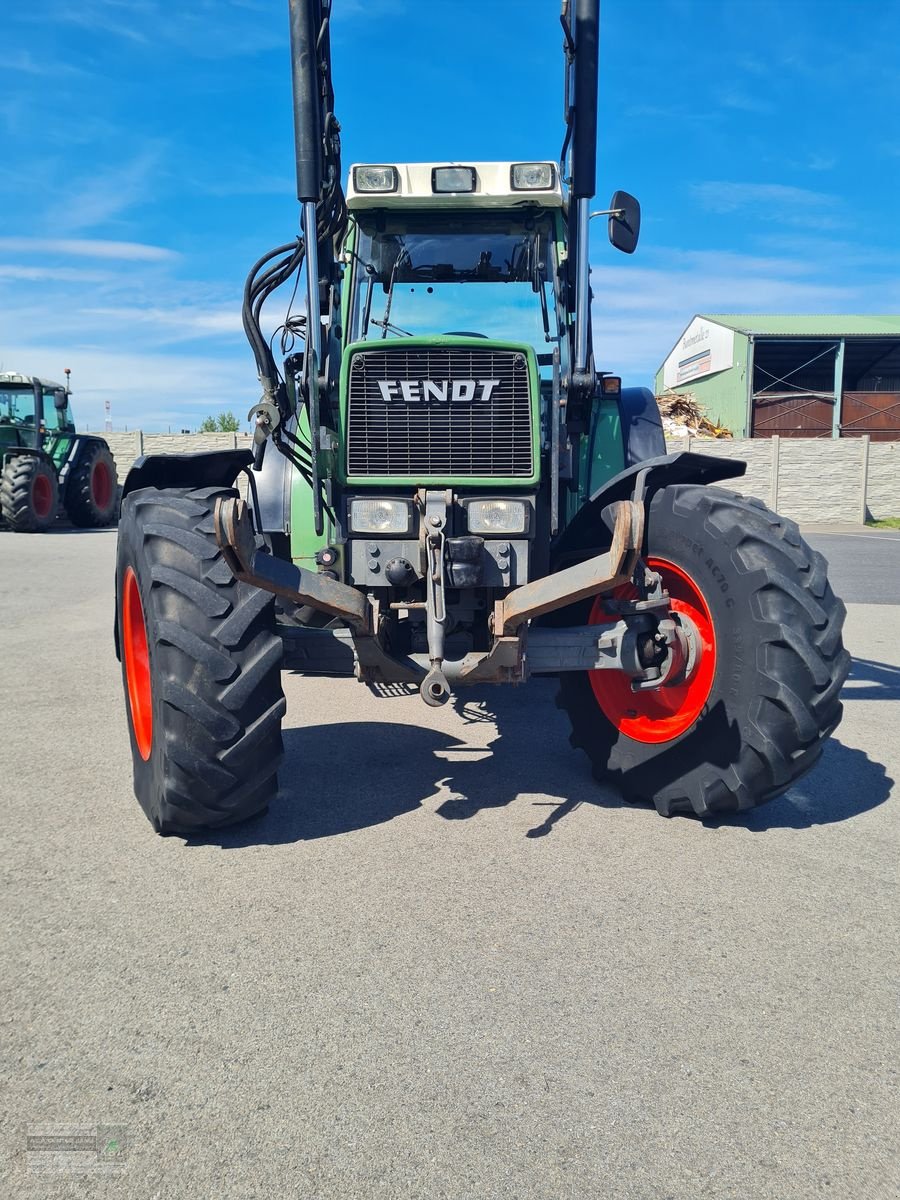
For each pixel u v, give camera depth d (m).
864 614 8.41
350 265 4.33
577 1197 1.62
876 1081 1.91
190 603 2.92
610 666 3.17
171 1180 1.65
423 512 3.21
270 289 3.98
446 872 2.87
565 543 3.68
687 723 3.26
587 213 3.65
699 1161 1.70
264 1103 1.84
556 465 3.47
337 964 2.34
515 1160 1.70
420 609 3.27
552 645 3.20
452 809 3.41
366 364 3.26
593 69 3.49
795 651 2.92
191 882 2.81
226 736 2.86
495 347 3.23
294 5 3.25
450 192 4.14
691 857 2.99
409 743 4.27
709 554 3.11
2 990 2.23
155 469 3.45
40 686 5.37
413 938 2.46
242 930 2.51
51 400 17.27
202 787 2.89
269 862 2.95
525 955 2.38
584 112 3.52
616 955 2.38
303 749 4.17
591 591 2.84
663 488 3.36
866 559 13.77
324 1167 1.68
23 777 3.79
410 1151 1.72
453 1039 2.04
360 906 2.65
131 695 3.45
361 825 3.26
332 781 3.73
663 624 3.14
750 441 23.34
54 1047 2.02
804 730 2.93
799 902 2.68
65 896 2.72
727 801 3.12
